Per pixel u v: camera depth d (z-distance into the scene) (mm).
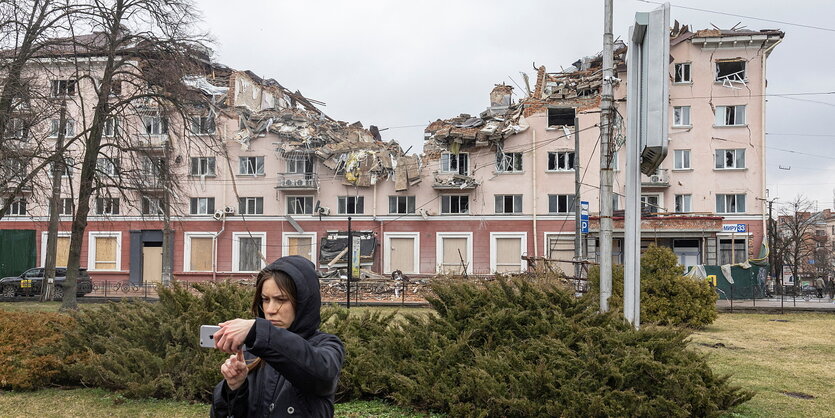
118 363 8617
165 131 25625
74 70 26750
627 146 8742
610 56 13031
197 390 8266
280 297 2715
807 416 8195
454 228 45406
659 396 6734
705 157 43750
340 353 2783
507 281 8898
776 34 42875
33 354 9109
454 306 8289
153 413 7691
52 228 31484
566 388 6812
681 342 7789
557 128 44938
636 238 8672
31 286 34938
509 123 45656
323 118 54344
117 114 23625
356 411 7660
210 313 8797
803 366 11961
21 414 7625
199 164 47219
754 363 12289
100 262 47562
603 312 8195
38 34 20594
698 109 43969
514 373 7188
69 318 10297
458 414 7238
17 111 19953
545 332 7723
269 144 47250
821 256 87312
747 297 38844
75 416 7555
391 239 45938
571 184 44562
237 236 46750
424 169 46094
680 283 18875
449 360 7660
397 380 7742
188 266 46688
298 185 45750
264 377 2756
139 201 26328
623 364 6934
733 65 44094
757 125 43469
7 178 19953
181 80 24469
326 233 46219
